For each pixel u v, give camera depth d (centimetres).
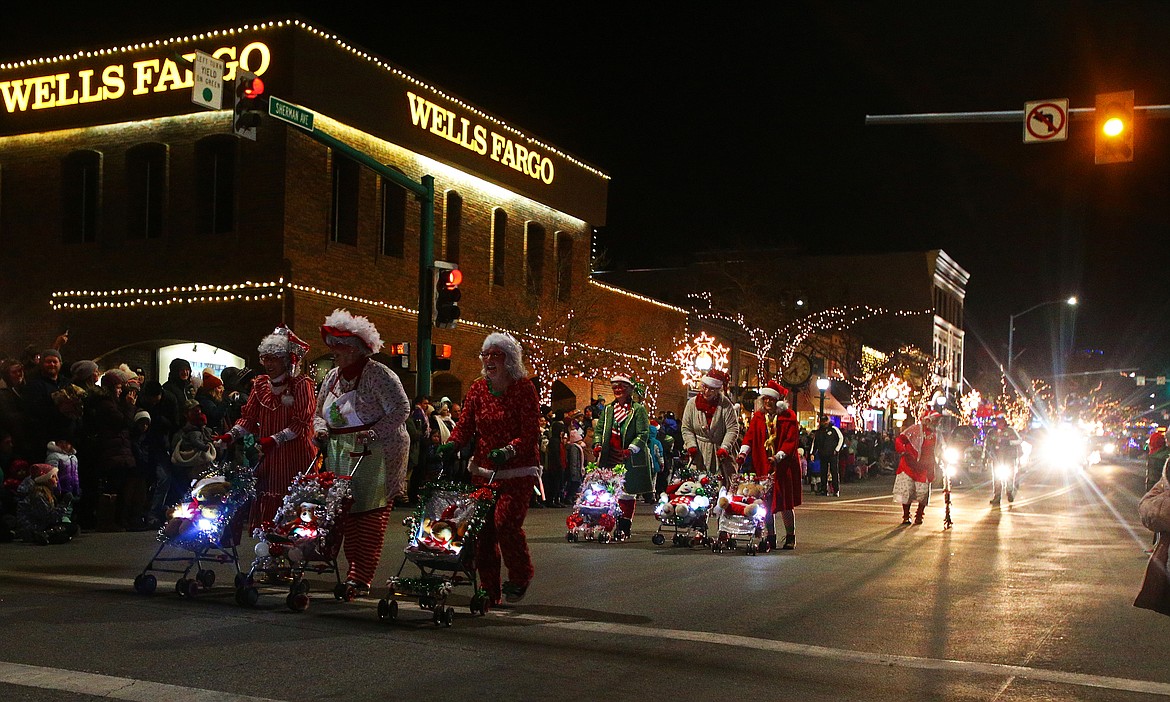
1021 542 1511
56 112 2597
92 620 747
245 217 2425
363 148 2648
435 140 2856
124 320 2530
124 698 552
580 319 3419
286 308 2384
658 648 721
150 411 1405
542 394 3155
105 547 1185
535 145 3331
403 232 2789
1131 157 1581
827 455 2780
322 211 2508
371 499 832
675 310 4331
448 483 820
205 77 1489
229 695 565
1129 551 1410
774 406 1374
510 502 841
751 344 5009
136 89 2509
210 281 2450
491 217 3169
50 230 2623
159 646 673
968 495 2788
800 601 931
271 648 677
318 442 827
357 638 716
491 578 852
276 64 2398
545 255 3450
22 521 1212
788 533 1373
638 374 3959
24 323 2639
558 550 1301
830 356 5328
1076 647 760
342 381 838
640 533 1546
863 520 1895
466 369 3008
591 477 1416
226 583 934
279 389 858
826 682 640
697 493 1358
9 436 1266
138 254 2531
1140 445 8825
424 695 580
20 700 541
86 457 1380
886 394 5200
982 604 939
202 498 839
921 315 6875
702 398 1384
